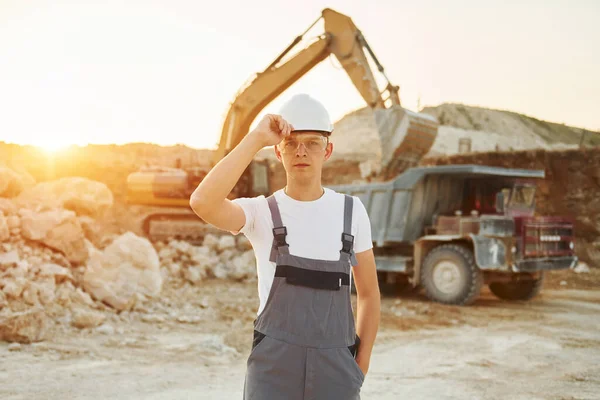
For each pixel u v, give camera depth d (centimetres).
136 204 1725
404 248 1143
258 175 1712
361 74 1409
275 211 203
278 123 194
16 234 797
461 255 981
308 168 202
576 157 1869
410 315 895
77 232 837
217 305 902
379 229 1134
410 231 1095
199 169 1689
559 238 1018
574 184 1842
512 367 596
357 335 220
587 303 1074
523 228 954
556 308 1005
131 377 520
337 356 194
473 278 967
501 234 951
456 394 498
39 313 636
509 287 1100
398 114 1317
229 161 188
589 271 1517
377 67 1428
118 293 791
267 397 190
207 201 186
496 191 1081
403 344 703
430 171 1062
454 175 1099
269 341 194
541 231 985
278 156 217
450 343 710
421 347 688
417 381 540
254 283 1176
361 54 1431
